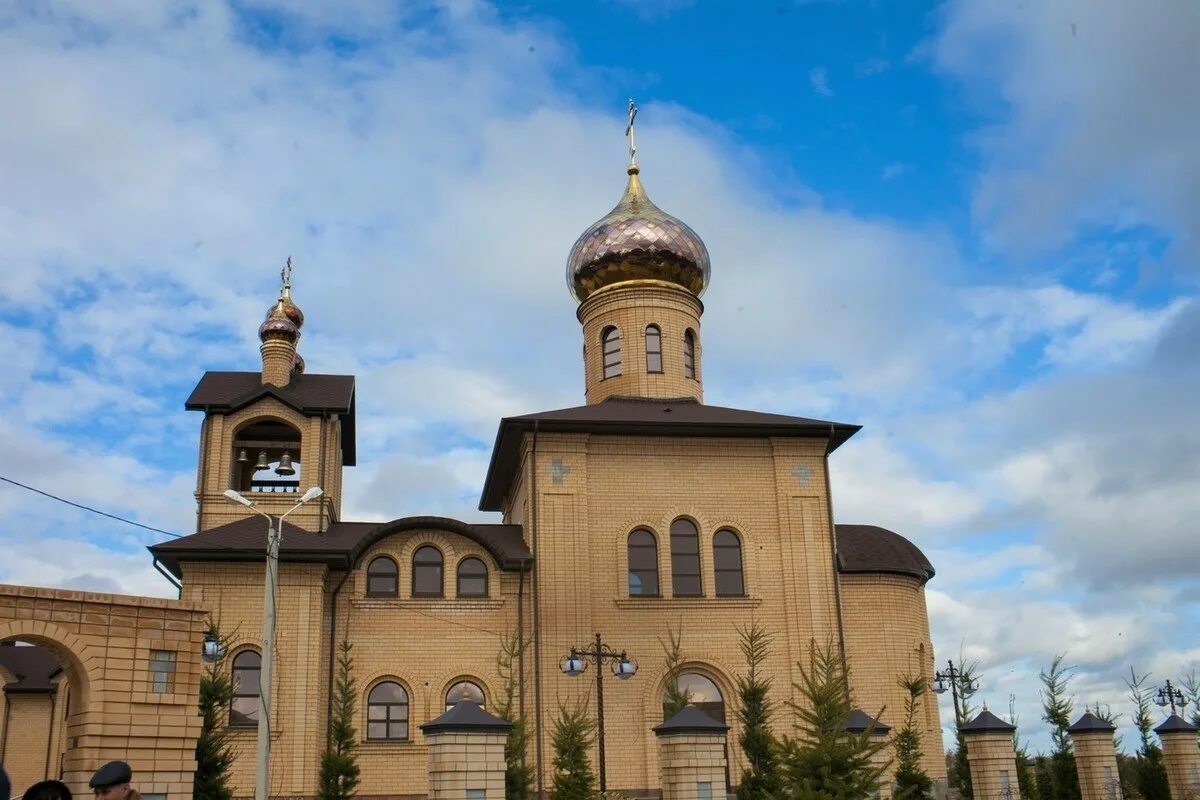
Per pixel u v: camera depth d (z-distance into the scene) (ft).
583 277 123.34
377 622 98.17
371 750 94.43
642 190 128.57
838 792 61.46
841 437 108.06
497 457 111.75
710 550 102.99
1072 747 107.76
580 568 99.96
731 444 106.42
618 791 89.20
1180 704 106.93
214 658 74.13
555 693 96.12
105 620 63.62
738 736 97.60
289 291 119.44
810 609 101.96
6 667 137.39
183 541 94.84
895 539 111.24
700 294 125.59
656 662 98.73
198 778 74.79
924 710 105.91
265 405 109.19
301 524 104.94
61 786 27.71
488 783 62.54
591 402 121.49
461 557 101.35
